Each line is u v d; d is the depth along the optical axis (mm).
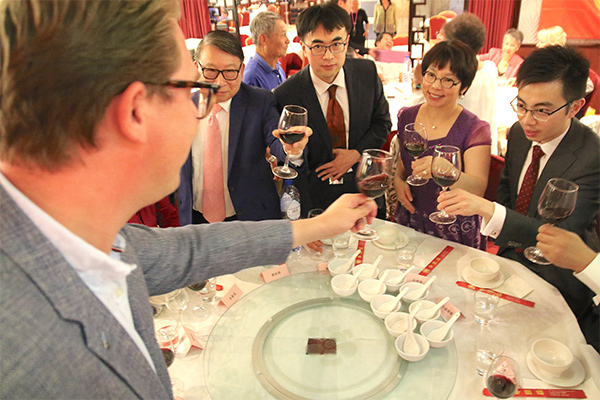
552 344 1062
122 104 447
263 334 1133
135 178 507
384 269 1417
